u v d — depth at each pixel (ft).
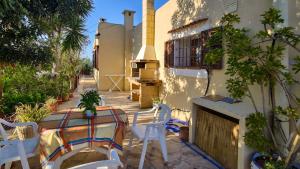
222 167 10.26
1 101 17.04
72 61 36.50
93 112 9.33
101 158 10.97
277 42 8.75
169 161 10.84
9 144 8.09
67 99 27.27
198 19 16.06
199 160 11.00
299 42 7.97
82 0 16.49
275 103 8.91
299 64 7.30
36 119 12.25
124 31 38.19
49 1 15.06
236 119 9.93
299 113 7.70
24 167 7.84
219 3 13.48
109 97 30.81
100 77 37.50
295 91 8.54
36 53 15.48
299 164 8.01
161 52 23.12
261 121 8.21
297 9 8.70
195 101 12.72
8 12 12.26
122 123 8.75
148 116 19.80
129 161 10.77
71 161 10.62
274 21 7.89
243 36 8.75
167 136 14.52
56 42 20.79
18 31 14.32
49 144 7.64
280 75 8.54
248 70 8.17
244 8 11.35
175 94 19.76
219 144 10.73
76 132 7.85
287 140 8.09
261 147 8.21
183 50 18.69
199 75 15.72
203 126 12.20
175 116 19.47
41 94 21.91
